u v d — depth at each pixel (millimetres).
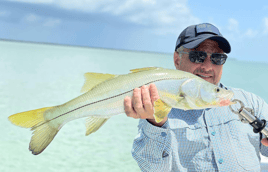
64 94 22750
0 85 25984
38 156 9695
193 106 2184
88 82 2297
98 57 104625
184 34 2771
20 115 2125
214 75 2719
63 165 8922
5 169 8430
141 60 100312
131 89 2172
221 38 2598
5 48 117688
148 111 2023
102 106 2232
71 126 13609
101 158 9609
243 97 2875
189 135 2561
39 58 73125
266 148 2697
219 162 2486
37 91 23734
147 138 2344
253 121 2203
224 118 2641
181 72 2223
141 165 2430
